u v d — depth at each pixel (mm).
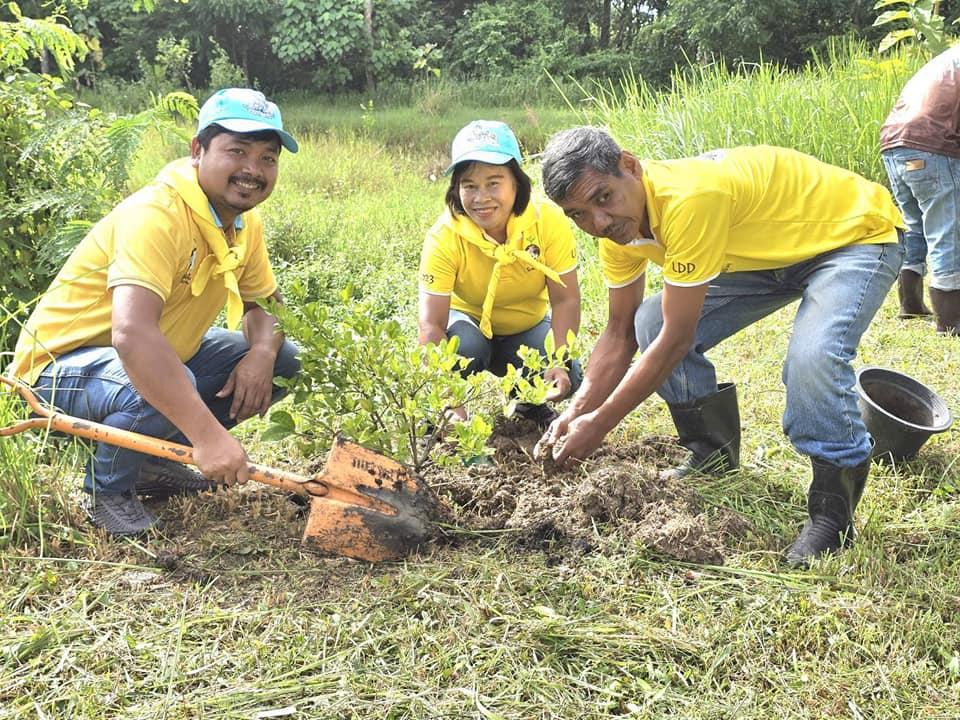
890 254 3285
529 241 4039
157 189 3178
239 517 3502
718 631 2826
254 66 24922
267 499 3619
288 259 7664
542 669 2676
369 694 2580
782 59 21875
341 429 3393
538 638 2801
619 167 2947
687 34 22406
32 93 4961
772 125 7844
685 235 2973
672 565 3162
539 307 4406
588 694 2607
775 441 4207
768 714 2521
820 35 21156
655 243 3188
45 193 4594
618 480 3361
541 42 25594
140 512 3393
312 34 23156
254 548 3275
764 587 3041
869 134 7586
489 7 26188
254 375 3602
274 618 2898
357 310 3344
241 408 3605
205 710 2508
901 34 8273
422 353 3555
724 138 7715
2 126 4711
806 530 3283
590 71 24109
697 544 3193
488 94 22859
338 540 3170
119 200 4906
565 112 19391
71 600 2986
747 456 4078
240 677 2645
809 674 2658
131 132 4648
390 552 3197
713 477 3826
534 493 3564
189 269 3268
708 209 2975
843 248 3287
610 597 3002
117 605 2955
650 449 4062
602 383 3672
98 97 19047
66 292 3363
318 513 3162
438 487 3566
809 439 3176
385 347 3348
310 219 8398
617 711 2562
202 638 2814
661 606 2965
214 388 3797
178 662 2695
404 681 2621
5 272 4656
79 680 2615
